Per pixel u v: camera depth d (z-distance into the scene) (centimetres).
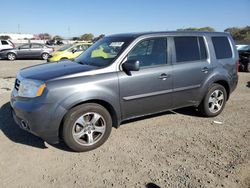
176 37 539
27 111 405
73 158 421
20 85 437
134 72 474
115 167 396
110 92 447
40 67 492
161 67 507
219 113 625
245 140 493
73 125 424
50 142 421
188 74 543
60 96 407
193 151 447
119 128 538
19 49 2330
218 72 590
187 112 643
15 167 394
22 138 487
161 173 381
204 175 377
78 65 477
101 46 529
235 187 352
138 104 486
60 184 356
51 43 5741
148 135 508
